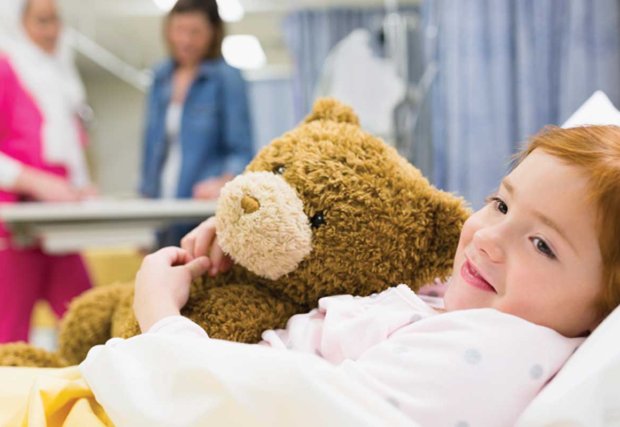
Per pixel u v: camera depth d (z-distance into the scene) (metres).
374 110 2.28
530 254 0.50
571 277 0.49
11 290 1.59
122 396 0.45
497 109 1.92
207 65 1.88
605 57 1.61
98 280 2.54
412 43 2.34
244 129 1.90
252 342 0.60
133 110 4.91
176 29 1.85
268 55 4.53
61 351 0.78
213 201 1.65
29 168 1.61
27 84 1.70
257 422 0.41
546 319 0.50
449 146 2.03
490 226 0.53
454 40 2.00
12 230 1.55
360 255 0.61
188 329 0.53
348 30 3.36
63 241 1.61
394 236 0.62
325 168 0.62
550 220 0.49
